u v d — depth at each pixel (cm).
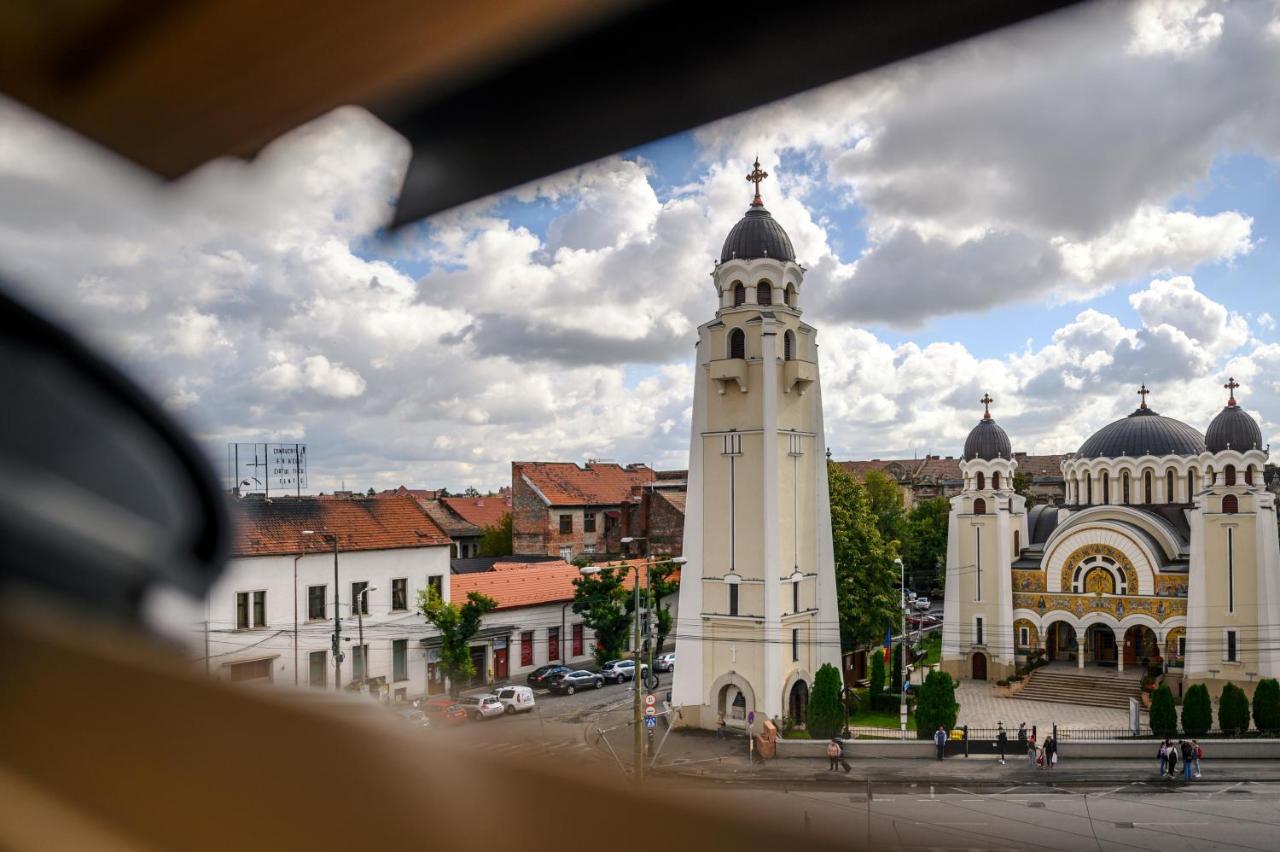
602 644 4822
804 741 3609
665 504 6397
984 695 5191
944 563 7819
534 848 121
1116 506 5275
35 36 247
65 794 145
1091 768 3303
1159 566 5159
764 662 3866
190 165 273
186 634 212
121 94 260
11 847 136
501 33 245
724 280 4116
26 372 199
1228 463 4888
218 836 135
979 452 5694
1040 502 9131
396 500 4038
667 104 253
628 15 239
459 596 4431
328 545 3597
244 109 267
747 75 244
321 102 274
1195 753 3120
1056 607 5450
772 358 3941
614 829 123
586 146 262
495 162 271
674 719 3966
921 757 3578
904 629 4622
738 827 123
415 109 271
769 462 3922
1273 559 4775
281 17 246
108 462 208
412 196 281
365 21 248
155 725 148
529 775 130
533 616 4694
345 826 133
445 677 3903
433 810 129
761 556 3922
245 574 3297
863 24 226
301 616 3462
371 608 3719
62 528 196
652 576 5219
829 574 4250
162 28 247
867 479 7675
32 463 195
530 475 6353
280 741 140
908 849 136
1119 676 5138
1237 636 4794
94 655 168
